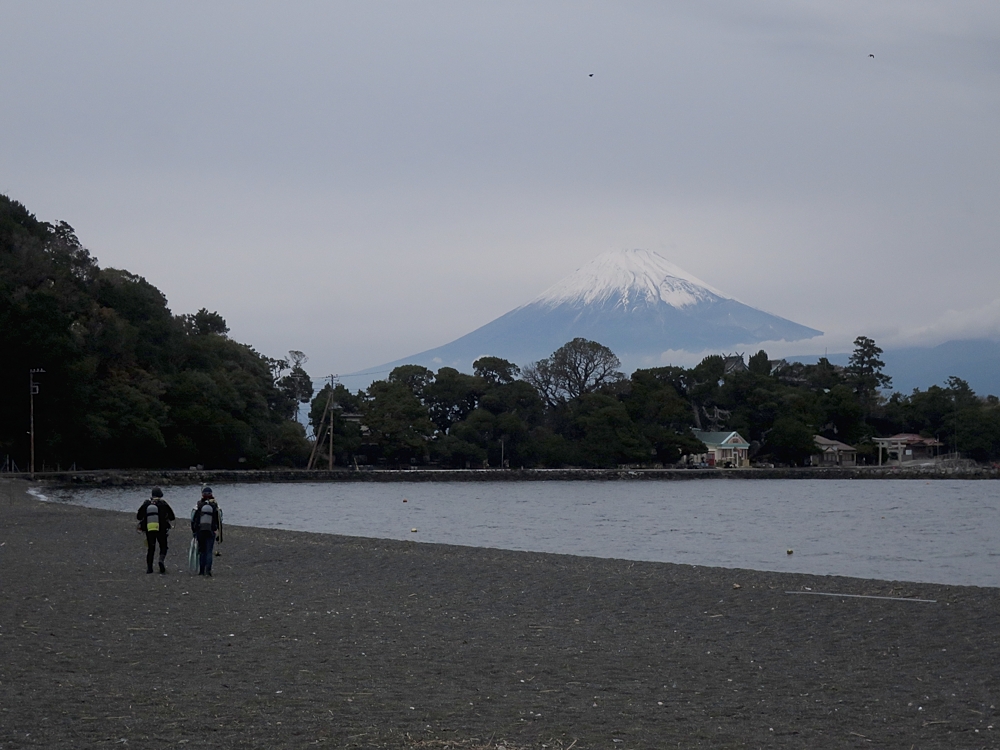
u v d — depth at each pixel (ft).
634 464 605.31
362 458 589.73
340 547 137.18
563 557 132.26
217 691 49.96
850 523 265.75
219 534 102.01
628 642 69.05
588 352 630.33
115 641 62.49
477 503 360.07
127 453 442.09
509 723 45.78
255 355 568.00
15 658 55.93
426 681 54.39
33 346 363.56
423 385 625.00
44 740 40.16
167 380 453.99
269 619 73.77
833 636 72.28
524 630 73.15
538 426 610.24
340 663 58.34
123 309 460.14
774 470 614.75
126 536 148.56
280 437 532.73
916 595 92.99
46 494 325.83
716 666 61.00
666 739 43.91
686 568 117.80
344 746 40.98
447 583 100.58
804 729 46.21
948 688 55.57
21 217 449.89
